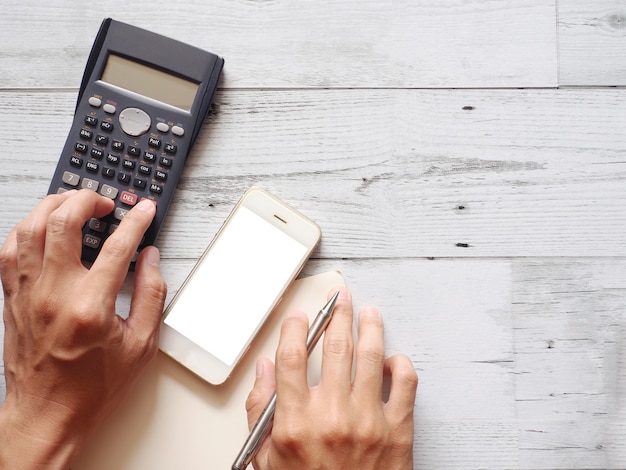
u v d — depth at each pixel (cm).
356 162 59
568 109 59
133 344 51
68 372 48
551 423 58
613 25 59
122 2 58
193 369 55
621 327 59
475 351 58
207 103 56
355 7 59
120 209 54
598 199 59
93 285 47
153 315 52
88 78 56
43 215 49
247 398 54
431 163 59
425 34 59
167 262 58
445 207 59
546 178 59
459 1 59
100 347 48
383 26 59
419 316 58
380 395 49
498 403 58
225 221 56
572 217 59
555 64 59
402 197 59
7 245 51
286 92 59
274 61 59
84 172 55
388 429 49
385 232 59
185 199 58
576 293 59
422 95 59
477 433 58
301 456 46
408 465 50
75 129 55
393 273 58
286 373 48
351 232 59
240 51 59
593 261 59
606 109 59
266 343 56
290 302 57
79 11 58
